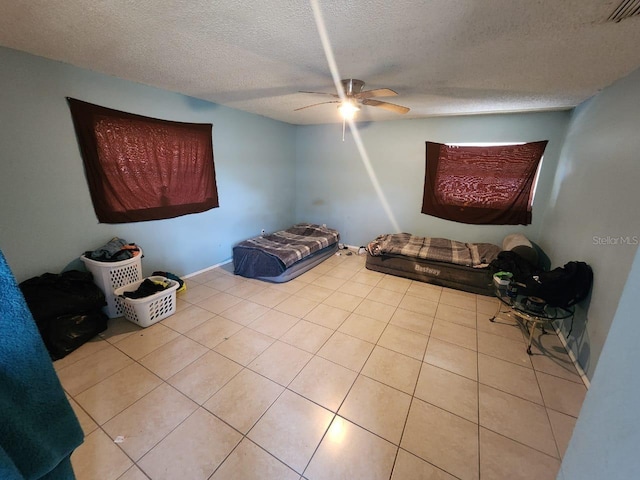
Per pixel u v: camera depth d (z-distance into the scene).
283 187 4.88
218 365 1.95
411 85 2.41
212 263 3.77
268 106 3.51
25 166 2.04
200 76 2.38
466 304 2.93
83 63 2.13
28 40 1.74
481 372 1.93
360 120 4.25
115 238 2.61
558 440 1.45
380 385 1.80
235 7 1.32
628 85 1.87
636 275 0.55
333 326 2.47
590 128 2.41
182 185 3.16
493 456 1.36
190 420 1.53
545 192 3.38
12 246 2.03
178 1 1.28
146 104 2.70
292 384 1.79
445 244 3.77
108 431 1.45
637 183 1.61
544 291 2.06
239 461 1.32
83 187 2.37
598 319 1.82
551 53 1.69
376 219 4.58
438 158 3.89
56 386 0.50
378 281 3.49
